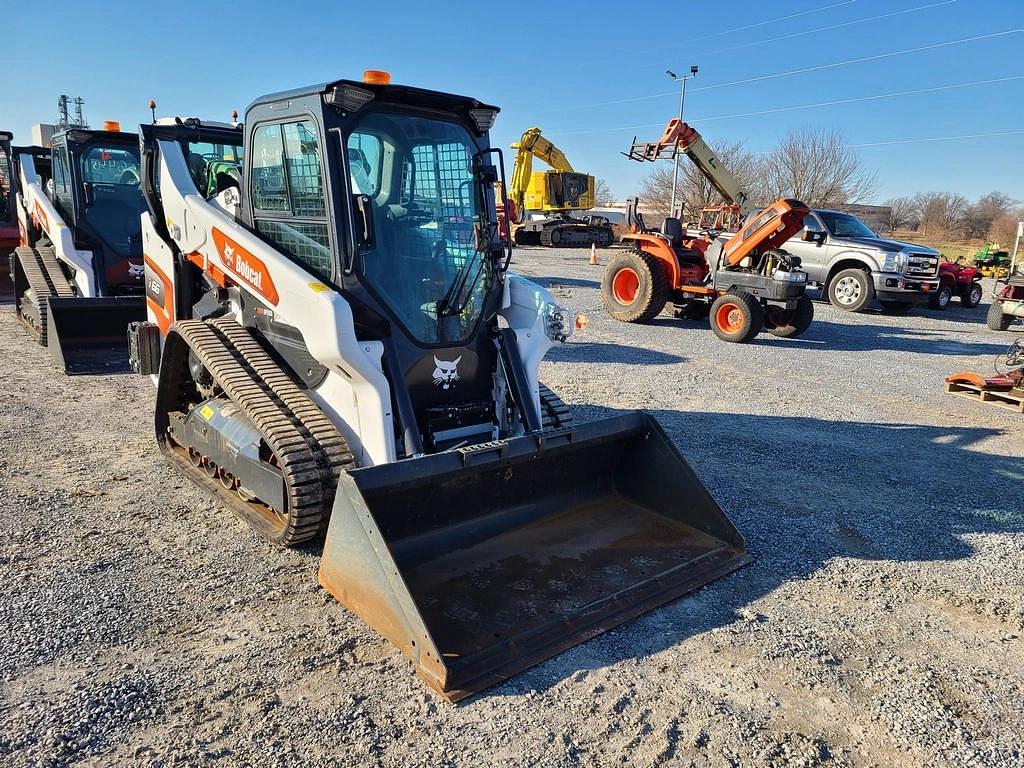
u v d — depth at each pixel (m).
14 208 11.95
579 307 14.43
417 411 4.24
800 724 2.94
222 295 5.12
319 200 4.04
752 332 11.29
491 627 3.35
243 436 4.36
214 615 3.51
